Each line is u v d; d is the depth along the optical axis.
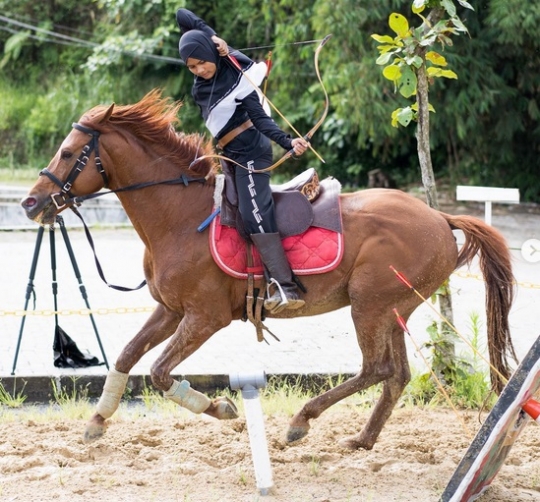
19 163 40.34
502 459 7.62
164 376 8.52
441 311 11.26
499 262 8.93
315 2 30.16
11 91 42.53
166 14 36.66
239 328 15.36
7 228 26.62
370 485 8.30
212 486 8.21
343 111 29.34
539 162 31.78
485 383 10.98
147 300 17.25
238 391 11.77
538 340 6.58
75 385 11.73
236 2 36.62
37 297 17.30
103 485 8.16
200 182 8.80
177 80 37.03
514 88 29.38
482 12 28.42
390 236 8.59
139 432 9.65
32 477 8.28
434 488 8.25
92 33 42.84
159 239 8.70
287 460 8.90
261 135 8.60
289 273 8.43
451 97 28.41
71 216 28.62
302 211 8.60
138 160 8.69
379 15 27.67
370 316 8.61
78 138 8.54
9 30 41.88
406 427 10.02
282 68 32.16
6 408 11.17
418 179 34.16
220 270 8.51
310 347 13.98
